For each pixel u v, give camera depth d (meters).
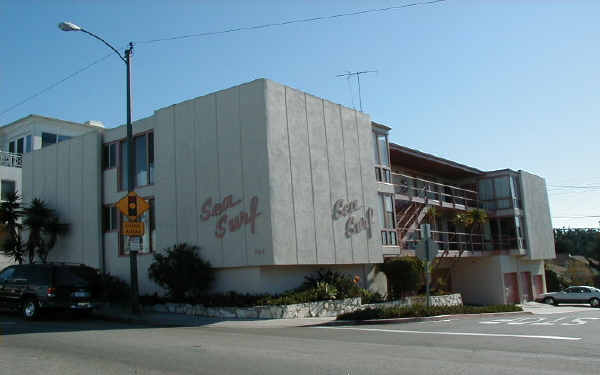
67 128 37.47
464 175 38.38
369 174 25.30
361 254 23.78
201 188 21.36
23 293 17.33
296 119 21.56
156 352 10.14
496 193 37.78
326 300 20.20
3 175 32.31
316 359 9.27
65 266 17.70
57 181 27.25
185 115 22.30
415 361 9.04
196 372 8.12
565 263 81.94
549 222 42.84
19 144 36.72
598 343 11.41
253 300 18.73
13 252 25.83
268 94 20.34
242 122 20.55
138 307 18.30
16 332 13.93
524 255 37.66
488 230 37.88
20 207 26.88
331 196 22.67
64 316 18.98
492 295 35.56
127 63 18.92
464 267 36.88
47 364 8.84
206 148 21.44
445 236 34.00
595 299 35.75
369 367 8.48
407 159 32.06
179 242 21.72
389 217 26.89
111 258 24.52
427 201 30.89
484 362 8.94
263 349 10.56
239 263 19.92
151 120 23.69
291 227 20.27
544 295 38.41
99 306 19.38
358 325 16.16
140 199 18.80
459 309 20.00
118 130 25.06
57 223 25.98
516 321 17.80
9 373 8.09
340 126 24.06
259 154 19.97
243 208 20.08
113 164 25.11
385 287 26.31
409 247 29.08
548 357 9.47
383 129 27.84
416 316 17.59
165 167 22.62
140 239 18.58
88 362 9.02
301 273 21.45
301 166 21.34
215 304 18.84
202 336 13.04
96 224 24.91
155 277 20.84
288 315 18.27
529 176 40.12
